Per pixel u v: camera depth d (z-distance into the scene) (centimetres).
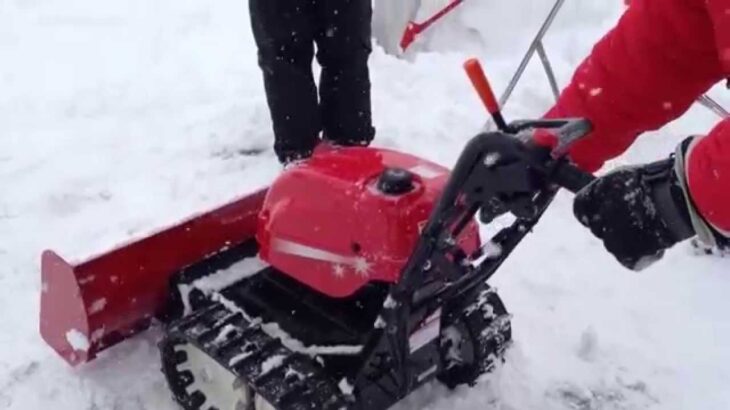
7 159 391
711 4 144
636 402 265
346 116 363
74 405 263
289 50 348
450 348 256
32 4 562
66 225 349
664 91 176
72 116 429
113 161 391
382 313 213
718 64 171
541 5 513
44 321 268
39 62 484
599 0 526
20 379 272
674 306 306
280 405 212
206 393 255
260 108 423
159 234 260
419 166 228
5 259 329
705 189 133
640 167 145
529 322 296
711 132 137
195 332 235
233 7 559
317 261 226
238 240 278
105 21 540
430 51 504
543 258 331
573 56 491
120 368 274
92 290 251
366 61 362
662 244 143
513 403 262
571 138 165
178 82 462
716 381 273
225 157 398
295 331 238
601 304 307
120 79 464
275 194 238
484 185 179
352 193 217
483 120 421
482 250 214
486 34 503
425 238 197
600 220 144
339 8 344
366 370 221
